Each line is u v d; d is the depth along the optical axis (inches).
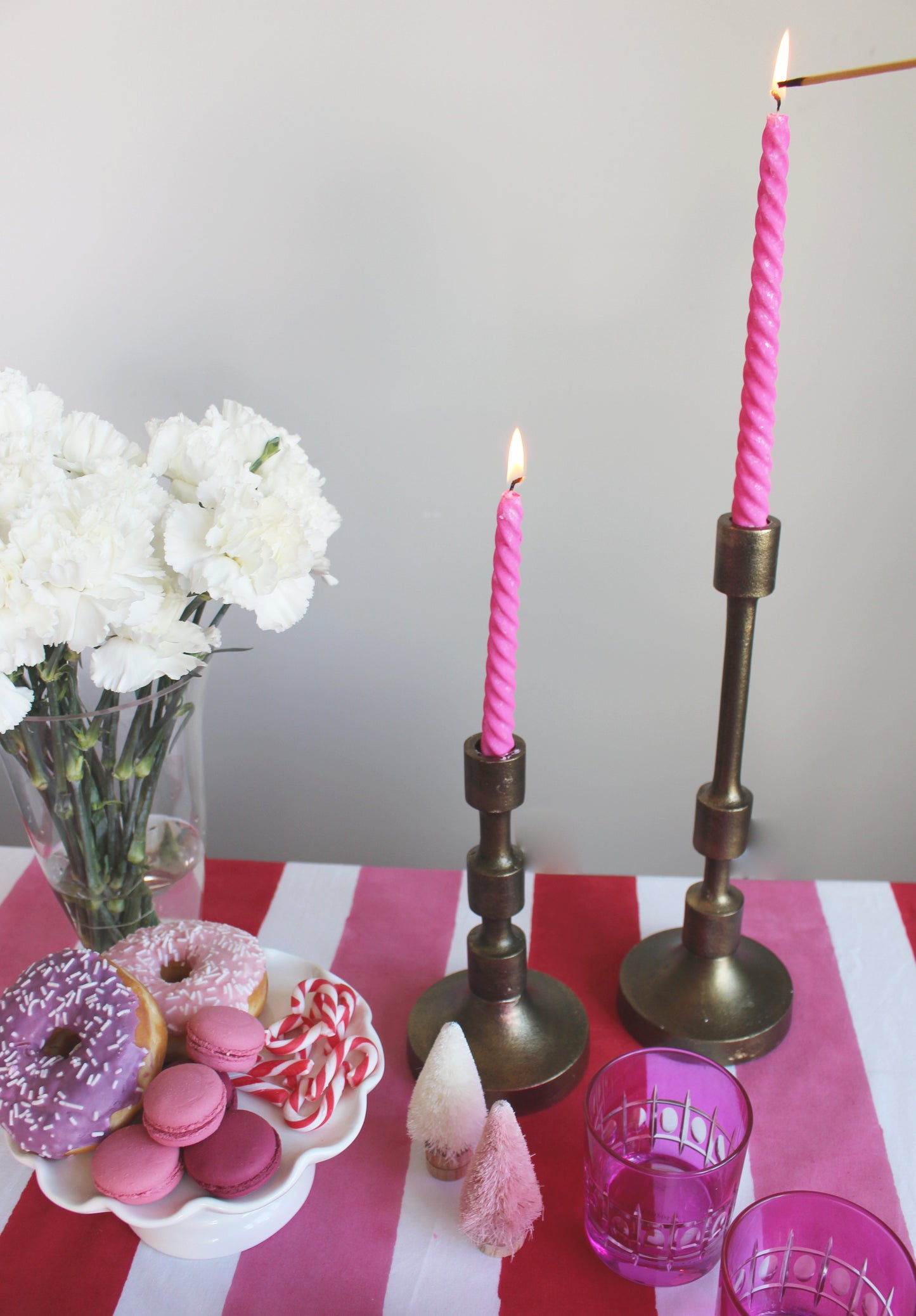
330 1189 23.2
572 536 39.6
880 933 30.1
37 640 19.7
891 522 38.9
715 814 25.7
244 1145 20.4
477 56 32.9
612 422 37.6
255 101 33.9
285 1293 21.0
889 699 42.3
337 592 41.4
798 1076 25.7
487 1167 20.6
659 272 35.3
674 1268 20.6
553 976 29.2
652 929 31.0
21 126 34.6
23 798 24.5
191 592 22.5
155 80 33.8
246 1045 21.6
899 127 33.0
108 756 24.1
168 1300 20.9
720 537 23.5
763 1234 18.9
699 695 42.7
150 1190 19.5
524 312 36.1
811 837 45.7
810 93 32.8
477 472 38.8
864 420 37.3
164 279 36.6
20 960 29.6
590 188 34.3
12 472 20.1
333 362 37.4
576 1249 21.7
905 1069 25.8
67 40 33.4
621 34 32.4
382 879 33.1
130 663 21.2
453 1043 22.4
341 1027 23.2
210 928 25.4
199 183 35.1
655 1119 23.0
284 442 24.3
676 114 33.3
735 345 36.1
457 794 45.8
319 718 44.3
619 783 44.9
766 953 28.9
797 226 34.5
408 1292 20.9
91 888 25.6
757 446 22.6
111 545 20.1
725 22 32.1
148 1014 21.8
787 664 41.9
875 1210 22.3
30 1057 21.0
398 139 34.1
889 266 34.9
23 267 36.7
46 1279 21.4
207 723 44.8
